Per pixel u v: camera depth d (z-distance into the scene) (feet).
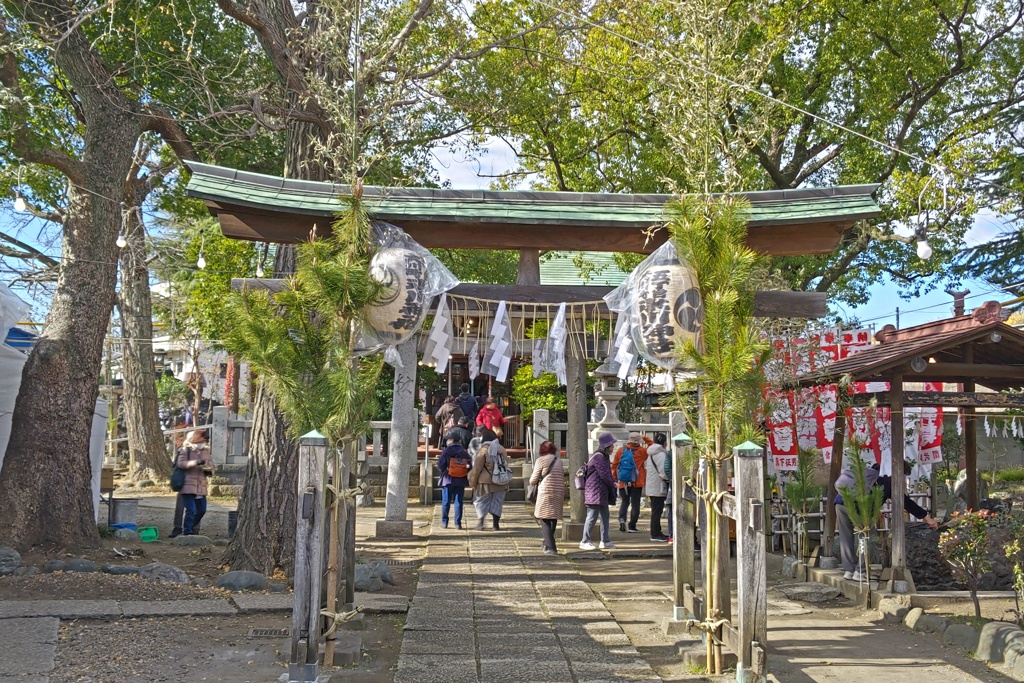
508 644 23.82
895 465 30.40
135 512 43.78
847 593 31.65
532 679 20.58
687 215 22.89
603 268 65.51
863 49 54.90
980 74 59.11
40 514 33.60
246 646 22.89
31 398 34.19
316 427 21.74
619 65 51.24
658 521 44.88
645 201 28.76
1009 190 52.03
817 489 37.22
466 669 21.27
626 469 48.44
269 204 26.58
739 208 22.77
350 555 25.86
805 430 38.99
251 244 62.75
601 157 59.31
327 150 29.84
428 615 27.12
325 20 33.24
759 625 20.25
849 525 32.45
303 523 20.08
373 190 27.96
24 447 33.88
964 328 31.86
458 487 47.73
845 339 38.81
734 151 33.42
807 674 22.39
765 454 38.91
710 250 22.61
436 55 43.91
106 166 36.55
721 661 22.15
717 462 22.85
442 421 64.08
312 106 33.86
